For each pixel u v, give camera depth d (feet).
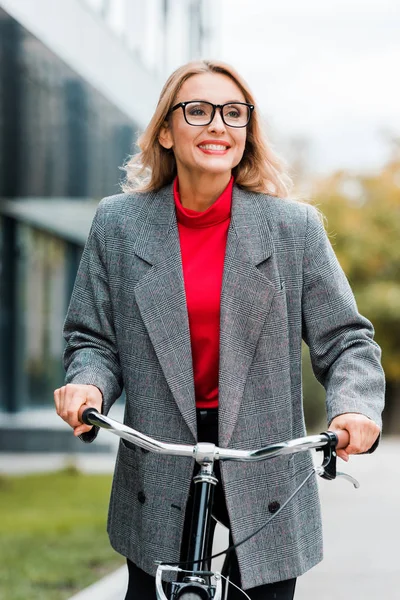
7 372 71.31
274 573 12.12
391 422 127.75
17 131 45.50
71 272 80.48
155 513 12.23
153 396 12.41
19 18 31.09
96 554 31.76
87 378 12.20
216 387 12.57
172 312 12.33
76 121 44.09
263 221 12.63
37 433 72.13
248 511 12.10
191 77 12.60
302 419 12.64
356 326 12.61
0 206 68.23
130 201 13.16
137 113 45.32
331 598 25.03
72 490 51.08
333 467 11.02
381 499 44.57
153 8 48.11
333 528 36.06
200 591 10.32
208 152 12.45
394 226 132.05
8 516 41.52
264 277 12.32
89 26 38.73
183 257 12.60
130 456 12.54
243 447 12.12
